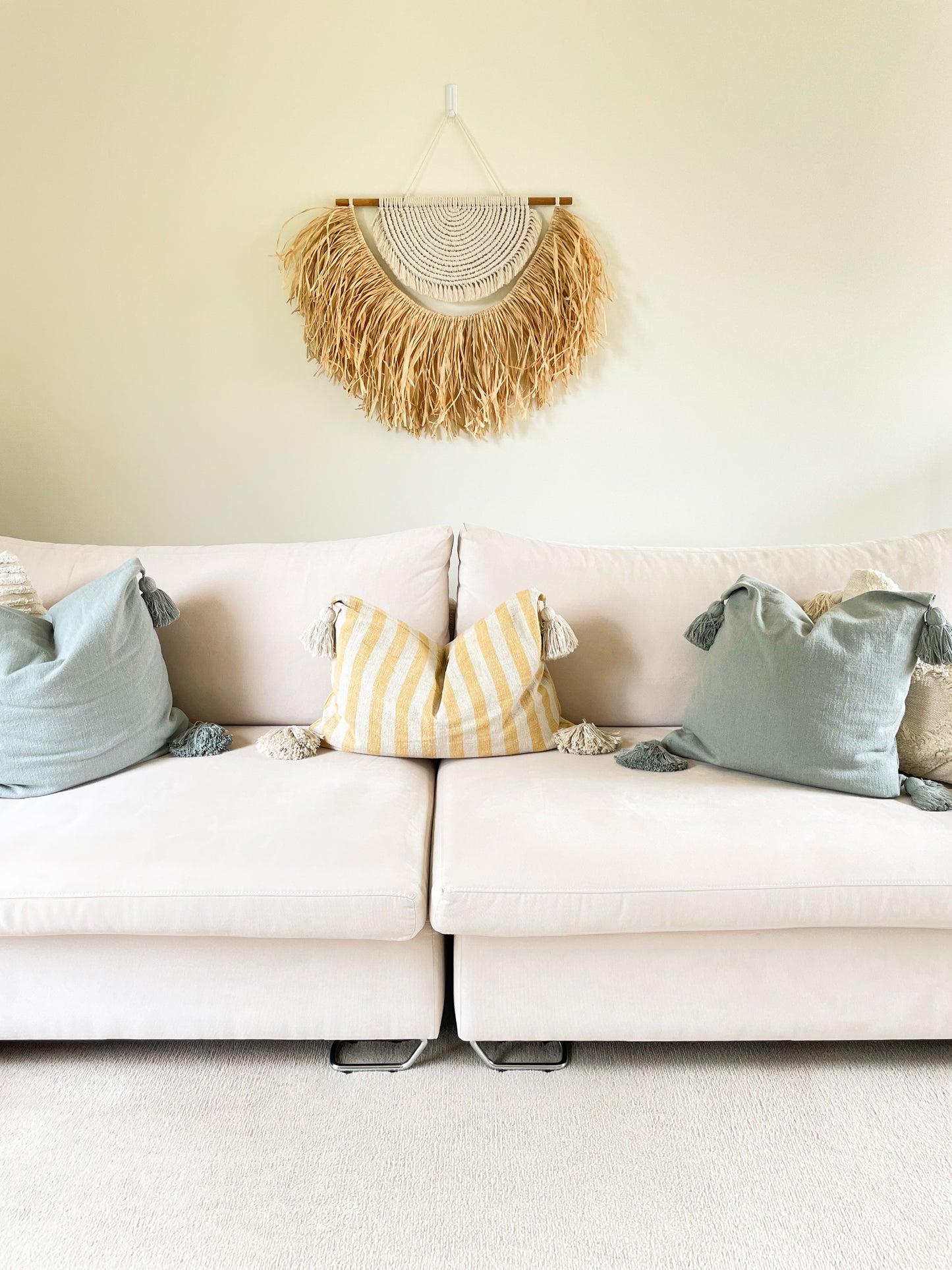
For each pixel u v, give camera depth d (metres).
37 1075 1.58
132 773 1.87
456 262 2.68
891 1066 1.60
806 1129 1.44
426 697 1.93
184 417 2.81
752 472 2.85
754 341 2.78
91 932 1.46
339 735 1.96
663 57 2.64
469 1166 1.37
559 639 1.96
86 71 2.64
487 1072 1.58
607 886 1.46
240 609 2.14
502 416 2.77
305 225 2.68
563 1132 1.44
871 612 1.78
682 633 2.12
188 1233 1.25
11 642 1.81
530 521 2.87
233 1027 1.55
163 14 2.61
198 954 1.53
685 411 2.82
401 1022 1.54
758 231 2.72
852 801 1.70
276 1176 1.35
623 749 1.99
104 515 2.87
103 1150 1.41
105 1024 1.55
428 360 2.72
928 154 2.69
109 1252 1.22
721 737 1.83
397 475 2.84
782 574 2.13
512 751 1.96
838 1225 1.26
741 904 1.46
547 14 2.61
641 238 2.72
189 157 2.68
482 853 1.52
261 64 2.63
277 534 2.88
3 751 1.77
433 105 2.64
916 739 1.79
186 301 2.74
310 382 2.78
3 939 1.53
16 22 2.62
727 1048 1.65
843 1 2.62
